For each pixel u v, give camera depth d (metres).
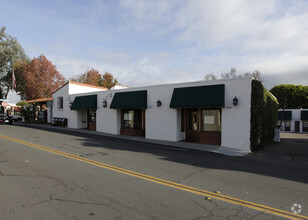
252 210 3.92
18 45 37.59
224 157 9.29
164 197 4.41
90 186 4.92
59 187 4.80
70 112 21.34
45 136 13.98
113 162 7.39
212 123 12.63
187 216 3.60
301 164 8.18
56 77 36.09
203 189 4.98
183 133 14.09
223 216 3.64
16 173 5.75
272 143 14.76
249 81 10.98
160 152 9.89
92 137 14.75
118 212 3.66
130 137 15.29
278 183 5.59
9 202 3.96
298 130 31.34
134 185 5.09
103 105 17.83
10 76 36.75
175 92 13.16
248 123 10.95
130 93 15.74
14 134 14.45
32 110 28.84
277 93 39.31
